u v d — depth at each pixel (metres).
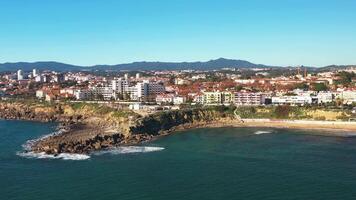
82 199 143.62
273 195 144.62
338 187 152.88
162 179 166.12
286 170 177.75
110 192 150.50
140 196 145.38
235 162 194.00
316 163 190.25
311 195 144.38
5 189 156.38
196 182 161.25
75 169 185.25
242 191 149.38
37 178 170.88
